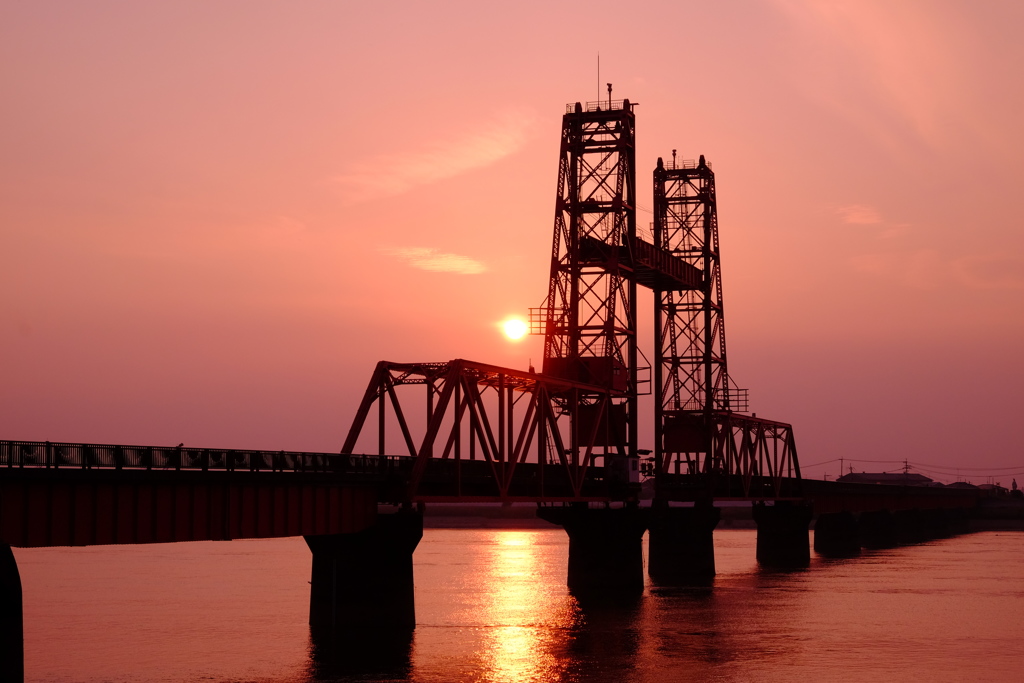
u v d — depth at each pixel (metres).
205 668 71.50
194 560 176.62
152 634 86.69
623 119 117.50
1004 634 87.25
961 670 71.75
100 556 187.62
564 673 70.50
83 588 125.94
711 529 146.00
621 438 116.12
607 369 111.88
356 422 83.81
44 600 112.94
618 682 67.75
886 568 159.25
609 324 114.00
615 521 116.12
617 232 116.31
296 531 69.12
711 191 151.38
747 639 84.38
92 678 68.56
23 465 49.97
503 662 73.88
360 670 70.69
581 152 117.69
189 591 122.44
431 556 197.75
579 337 114.75
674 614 99.69
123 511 55.88
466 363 84.94
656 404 149.50
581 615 99.06
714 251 151.62
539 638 84.38
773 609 103.62
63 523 52.56
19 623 45.31
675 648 80.06
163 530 58.34
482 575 149.75
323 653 76.69
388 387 85.75
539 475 96.94
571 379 112.19
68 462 52.41
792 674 70.44
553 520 115.56
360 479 75.81
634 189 119.94
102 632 88.12
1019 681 68.25
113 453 54.94
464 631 87.75
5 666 44.69
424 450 80.50
